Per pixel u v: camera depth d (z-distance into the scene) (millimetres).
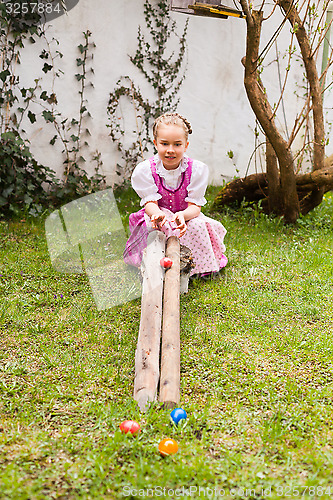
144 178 3746
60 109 6078
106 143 6391
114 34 6156
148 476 1842
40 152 6051
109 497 1744
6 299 3455
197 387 2494
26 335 2998
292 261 4359
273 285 3865
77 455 1949
